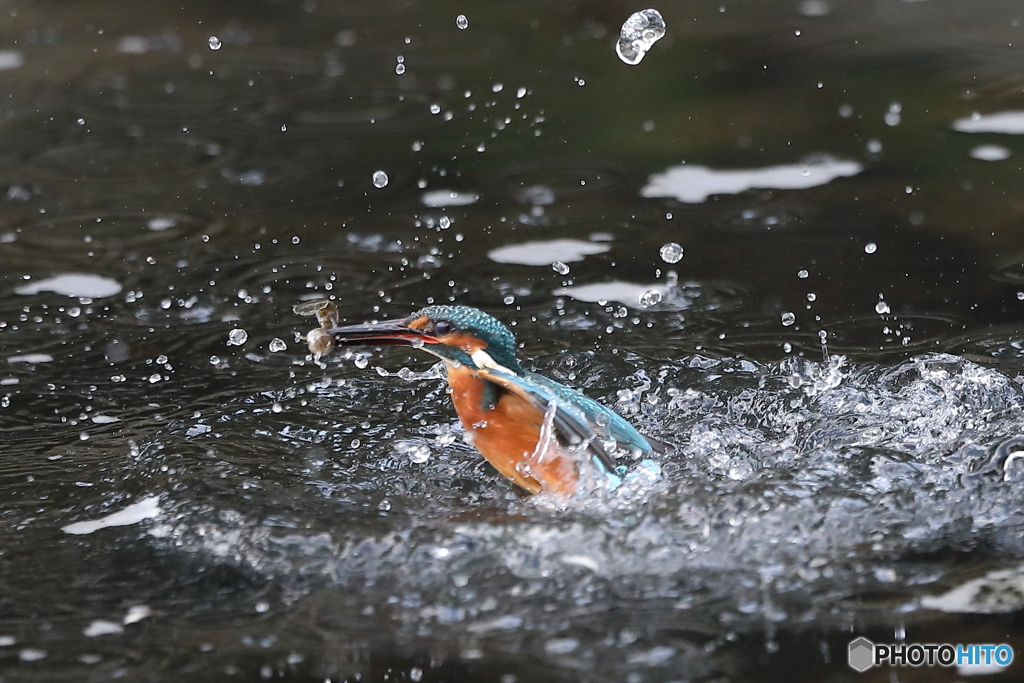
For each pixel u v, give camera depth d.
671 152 14.05
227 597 7.18
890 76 15.69
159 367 10.11
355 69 16.72
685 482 8.27
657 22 11.52
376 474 8.60
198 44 17.73
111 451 8.84
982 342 10.09
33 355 10.27
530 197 13.09
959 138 13.91
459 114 15.23
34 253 12.02
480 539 7.66
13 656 6.62
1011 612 6.82
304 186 13.49
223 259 11.95
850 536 7.63
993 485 8.09
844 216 12.38
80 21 18.64
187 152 14.32
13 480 8.47
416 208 12.94
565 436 8.24
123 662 6.57
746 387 9.68
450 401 9.72
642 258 11.80
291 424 9.26
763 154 13.83
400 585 7.29
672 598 7.11
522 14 18.59
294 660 6.59
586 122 14.92
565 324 10.73
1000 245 11.60
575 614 6.99
